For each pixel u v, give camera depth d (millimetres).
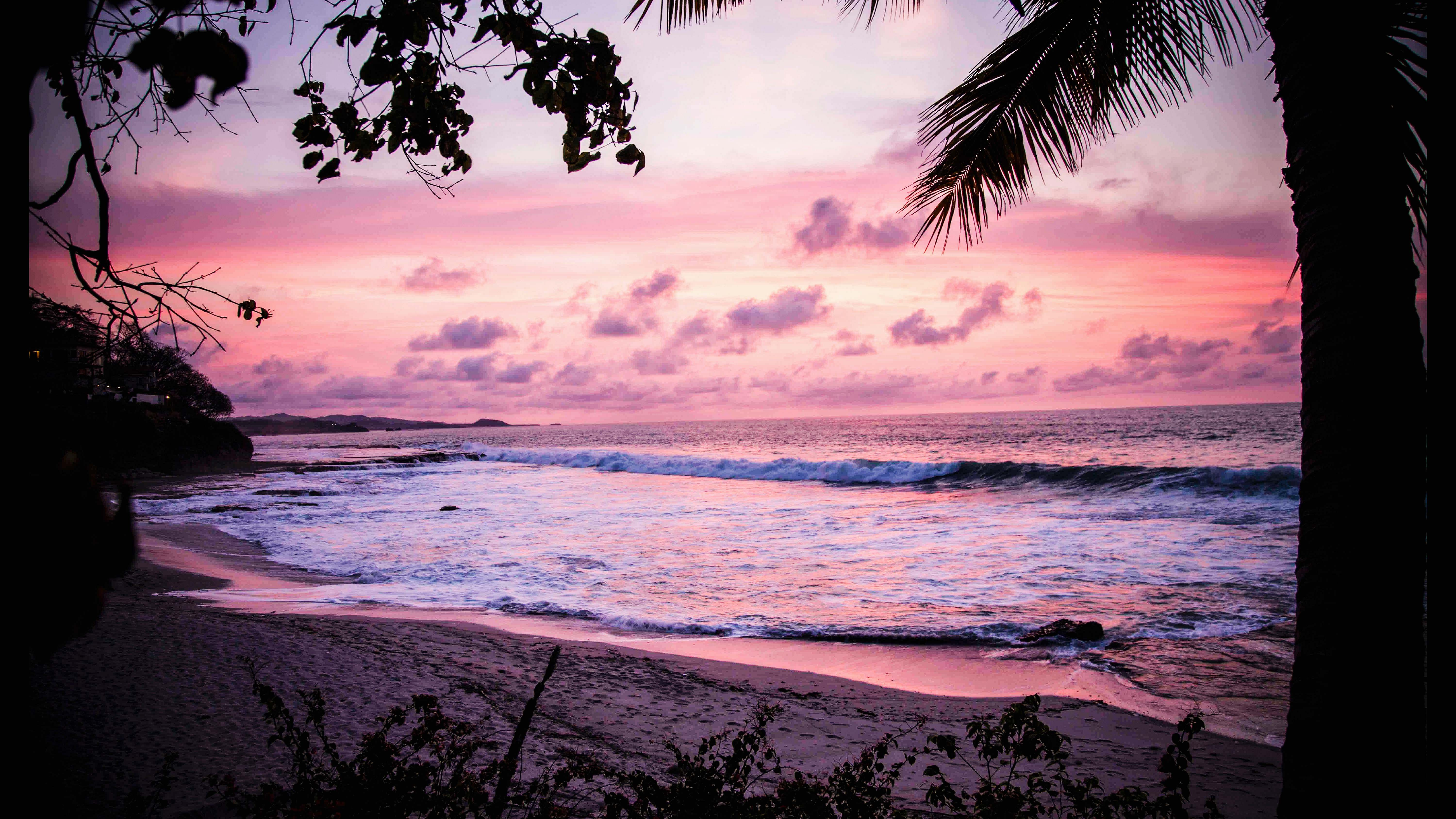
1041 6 4449
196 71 1047
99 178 1747
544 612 11055
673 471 44375
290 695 5871
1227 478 22859
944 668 8352
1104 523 18531
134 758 4340
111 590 979
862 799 2814
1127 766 5539
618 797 2828
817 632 9883
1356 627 2363
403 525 22172
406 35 2434
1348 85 2443
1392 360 2391
